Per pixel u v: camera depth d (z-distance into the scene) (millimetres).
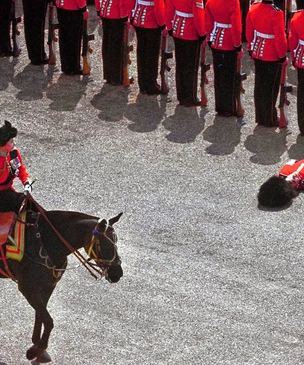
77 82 46344
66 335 28469
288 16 49625
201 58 42625
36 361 27344
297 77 43125
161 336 28344
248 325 28781
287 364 27000
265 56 39969
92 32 51844
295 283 30750
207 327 28703
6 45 49062
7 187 27594
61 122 42250
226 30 40750
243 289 30500
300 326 28672
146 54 43906
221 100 42281
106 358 27422
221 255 32344
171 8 42219
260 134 41094
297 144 40219
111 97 44781
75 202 35750
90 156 39219
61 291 30656
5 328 28984
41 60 48000
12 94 45031
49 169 38156
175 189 36562
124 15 44000
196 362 27125
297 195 36000
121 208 35281
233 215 34656
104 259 26047
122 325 28906
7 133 26828
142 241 33188
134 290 30578
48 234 26703
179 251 32594
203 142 40406
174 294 30328
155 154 39375
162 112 43250
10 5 48000
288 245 32750
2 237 26547
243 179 37250
